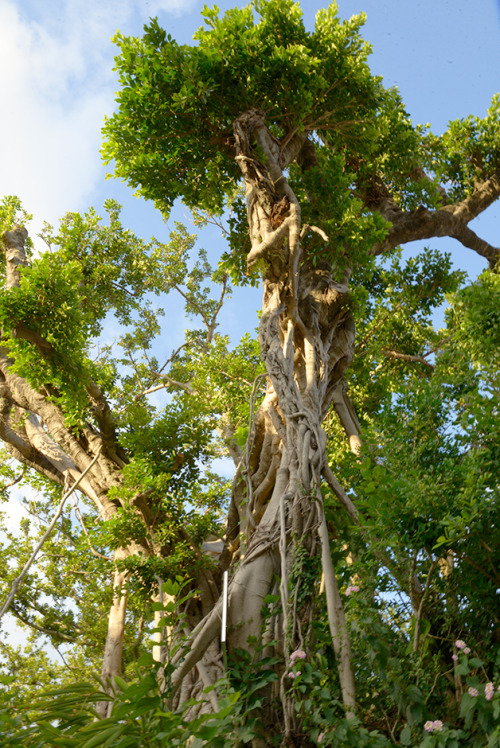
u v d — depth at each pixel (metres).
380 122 9.52
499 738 3.03
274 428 7.09
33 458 11.09
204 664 5.65
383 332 11.76
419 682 3.68
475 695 3.30
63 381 9.20
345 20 8.92
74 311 8.85
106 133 8.38
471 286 6.04
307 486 5.37
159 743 3.26
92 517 13.98
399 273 11.71
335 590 4.45
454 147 11.73
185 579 8.10
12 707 3.46
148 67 7.85
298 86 8.05
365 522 4.32
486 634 3.86
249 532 6.09
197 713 5.18
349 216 7.71
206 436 9.21
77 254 13.46
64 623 13.27
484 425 4.19
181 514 8.64
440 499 3.95
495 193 11.29
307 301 7.45
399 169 11.12
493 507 3.69
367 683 3.95
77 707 3.58
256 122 7.84
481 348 5.22
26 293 8.78
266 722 4.34
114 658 8.57
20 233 13.02
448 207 11.16
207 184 8.86
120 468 9.86
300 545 4.91
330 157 8.79
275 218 7.12
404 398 4.76
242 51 7.91
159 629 4.14
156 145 8.48
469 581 3.97
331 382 7.48
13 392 11.34
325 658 4.14
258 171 7.37
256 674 4.50
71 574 13.64
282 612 4.87
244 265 9.17
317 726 3.82
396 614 4.23
